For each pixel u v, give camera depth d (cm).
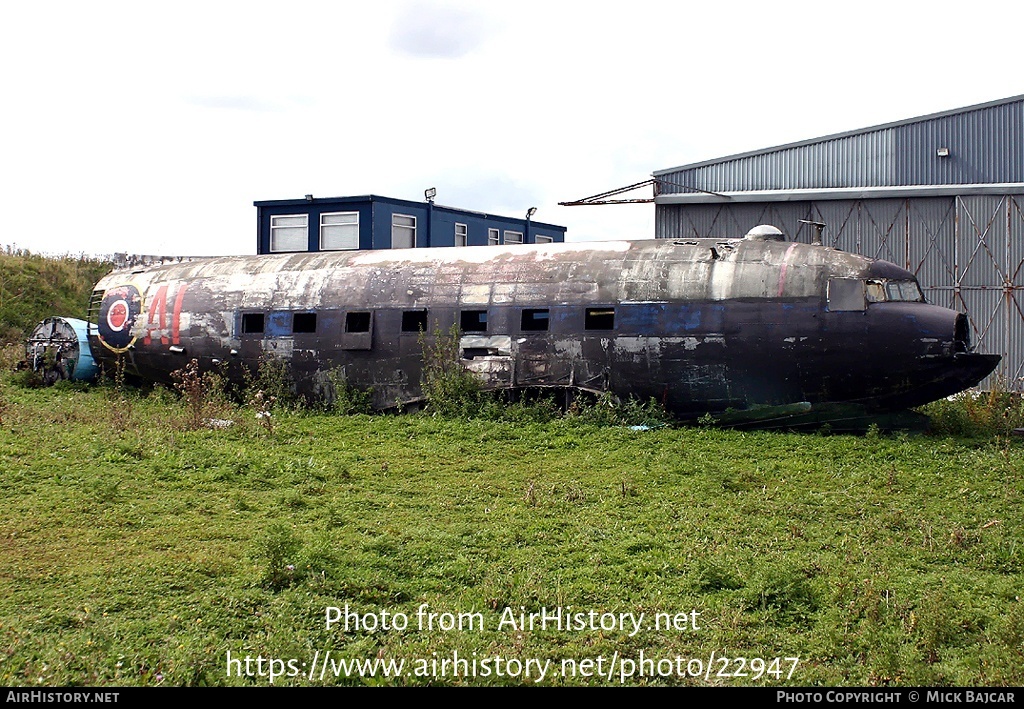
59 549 1109
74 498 1316
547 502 1336
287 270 2261
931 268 2566
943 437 1775
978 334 2531
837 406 1809
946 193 2531
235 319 2230
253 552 1095
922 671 809
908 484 1450
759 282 1839
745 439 1742
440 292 2066
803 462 1577
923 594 996
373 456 1638
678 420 1912
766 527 1229
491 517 1267
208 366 2267
